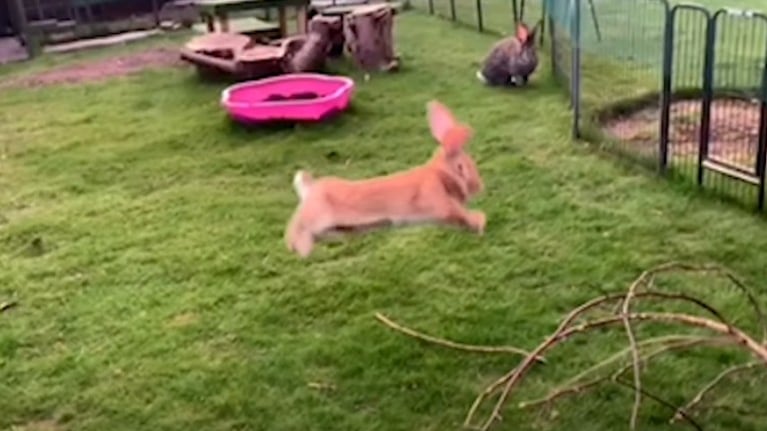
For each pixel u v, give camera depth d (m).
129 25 8.64
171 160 4.83
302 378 2.81
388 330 3.05
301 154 4.83
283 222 3.96
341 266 3.52
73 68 7.16
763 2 7.91
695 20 5.30
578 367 2.79
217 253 3.68
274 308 3.23
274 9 7.39
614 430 2.51
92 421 2.67
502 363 2.84
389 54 6.45
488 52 6.87
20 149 5.13
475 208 3.98
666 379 2.70
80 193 4.42
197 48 6.52
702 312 3.06
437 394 2.70
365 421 2.60
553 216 3.90
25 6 8.37
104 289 3.43
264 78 6.26
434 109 1.65
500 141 4.87
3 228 4.02
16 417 2.70
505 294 3.26
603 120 5.05
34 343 3.08
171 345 3.02
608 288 3.26
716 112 4.84
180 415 2.67
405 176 1.60
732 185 3.98
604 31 5.62
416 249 3.63
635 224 3.78
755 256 3.45
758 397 2.60
